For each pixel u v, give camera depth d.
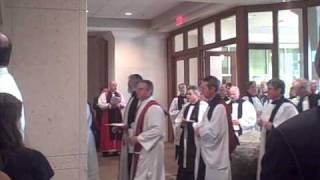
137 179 4.60
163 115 4.75
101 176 7.62
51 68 3.36
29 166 1.77
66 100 3.39
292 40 9.04
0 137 1.75
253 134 6.27
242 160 5.83
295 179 1.12
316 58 1.17
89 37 14.50
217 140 4.95
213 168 4.95
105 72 13.95
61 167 3.37
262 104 7.61
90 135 5.83
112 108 10.23
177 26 11.90
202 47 10.98
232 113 6.67
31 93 3.32
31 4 3.32
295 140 1.12
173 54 12.82
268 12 9.16
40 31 3.34
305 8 8.80
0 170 1.67
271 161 1.15
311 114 1.15
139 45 13.09
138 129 4.70
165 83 13.30
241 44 9.26
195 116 5.90
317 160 1.09
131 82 5.11
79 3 3.42
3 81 2.28
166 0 10.01
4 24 3.26
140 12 11.52
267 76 9.27
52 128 3.36
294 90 6.50
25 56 3.31
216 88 5.07
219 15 10.07
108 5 10.59
